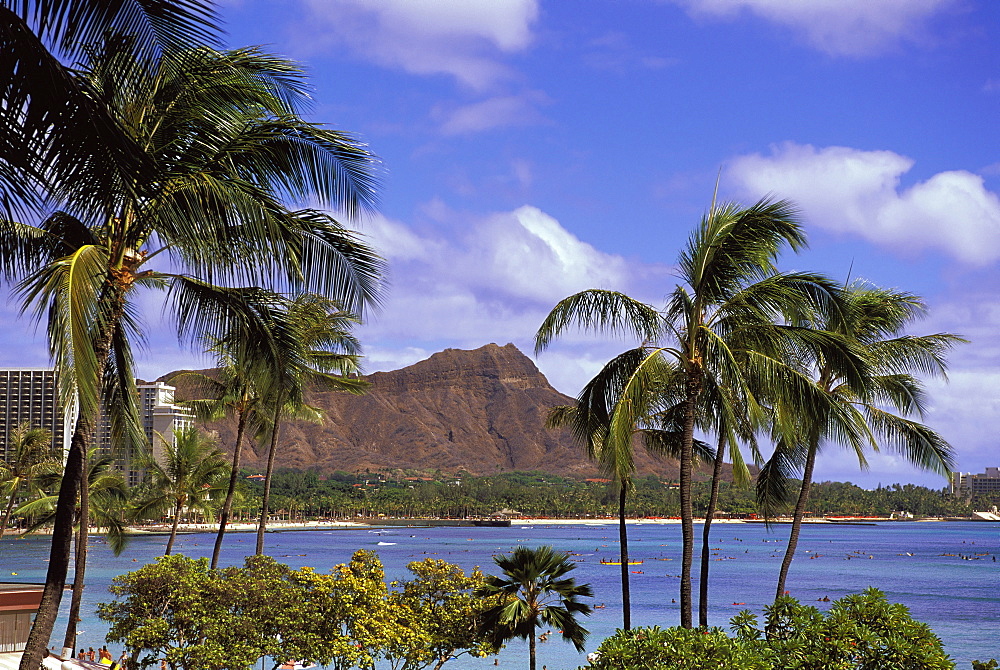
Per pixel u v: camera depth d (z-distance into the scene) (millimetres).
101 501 51000
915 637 13492
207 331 14898
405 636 26969
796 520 27312
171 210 12562
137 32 9281
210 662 23750
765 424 21234
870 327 26219
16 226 14461
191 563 27031
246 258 13094
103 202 10891
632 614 79938
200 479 54250
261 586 25734
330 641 25797
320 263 13625
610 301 21219
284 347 15312
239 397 35969
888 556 182125
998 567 147625
